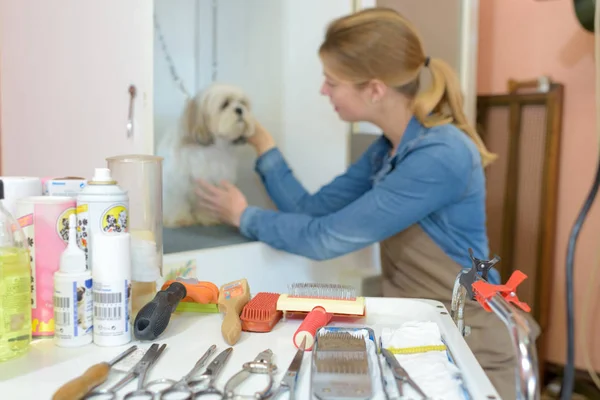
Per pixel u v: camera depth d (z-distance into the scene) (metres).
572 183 1.80
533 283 1.83
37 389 0.51
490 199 1.95
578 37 1.76
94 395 0.49
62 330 0.60
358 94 1.24
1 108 1.42
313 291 0.75
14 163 1.40
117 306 0.61
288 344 0.63
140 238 0.72
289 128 1.54
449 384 0.51
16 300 0.58
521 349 0.46
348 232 1.17
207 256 1.16
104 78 1.15
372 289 1.51
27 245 0.61
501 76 1.96
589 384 1.79
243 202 1.33
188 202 1.35
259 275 1.27
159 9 1.28
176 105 1.34
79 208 0.63
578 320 1.81
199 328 0.68
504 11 1.93
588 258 1.78
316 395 0.47
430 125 1.19
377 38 1.17
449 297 1.18
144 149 1.09
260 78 1.52
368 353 0.57
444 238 1.19
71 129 1.24
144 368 0.53
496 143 1.93
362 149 1.55
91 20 1.16
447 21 1.66
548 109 1.77
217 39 1.42
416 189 1.13
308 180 1.53
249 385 0.51
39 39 1.29
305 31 1.48
